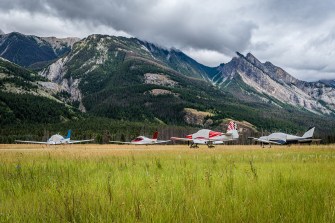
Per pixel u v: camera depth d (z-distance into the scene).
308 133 62.47
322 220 3.90
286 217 3.96
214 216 3.94
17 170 8.74
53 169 9.27
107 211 4.13
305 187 6.27
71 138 148.75
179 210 4.07
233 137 54.06
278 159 17.28
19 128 198.75
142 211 3.98
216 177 7.50
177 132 169.88
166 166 11.36
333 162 13.61
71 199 4.78
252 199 5.03
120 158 16.42
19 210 4.29
